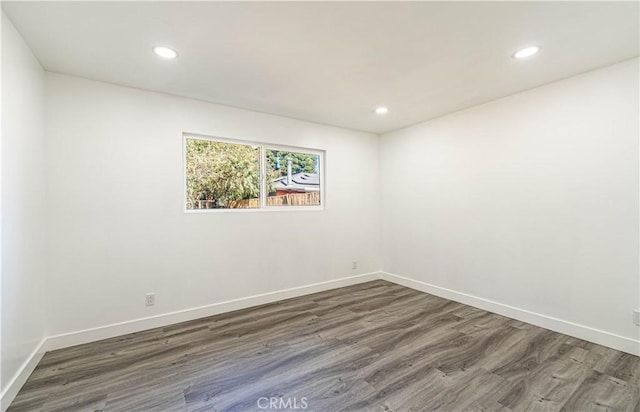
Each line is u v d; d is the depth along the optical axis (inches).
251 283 136.3
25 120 78.3
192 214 120.8
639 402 69.2
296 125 150.3
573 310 102.8
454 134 141.0
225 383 77.5
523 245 116.0
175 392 73.8
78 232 99.0
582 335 100.3
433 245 152.4
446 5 64.4
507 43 80.4
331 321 118.5
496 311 125.3
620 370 82.0
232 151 134.2
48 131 94.3
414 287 162.7
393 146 174.2
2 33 65.1
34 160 84.7
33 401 70.2
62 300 96.4
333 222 164.2
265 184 143.4
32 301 83.0
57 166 95.7
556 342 98.7
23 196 77.0
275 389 75.0
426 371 82.4
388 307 134.6
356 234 173.6
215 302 126.2
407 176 165.8
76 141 98.7
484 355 90.8
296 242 150.8
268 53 85.0
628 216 91.0
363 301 142.9
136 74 97.7
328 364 86.4
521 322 115.8
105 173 103.3
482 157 129.3
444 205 146.5
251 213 136.7
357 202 174.1
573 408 67.6
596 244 97.4
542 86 109.2
